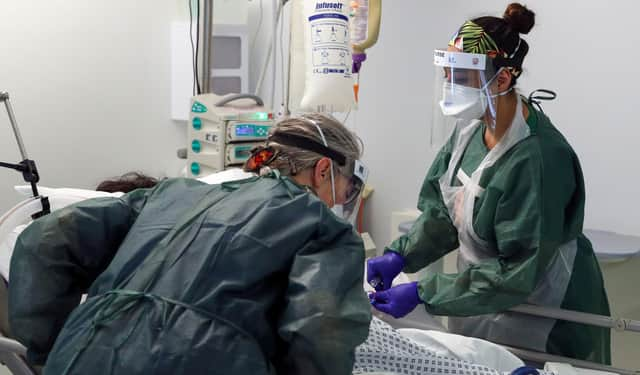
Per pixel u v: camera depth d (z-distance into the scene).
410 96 2.90
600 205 2.45
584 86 2.43
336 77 1.94
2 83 2.46
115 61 2.79
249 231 0.97
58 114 2.64
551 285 1.65
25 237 1.09
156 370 0.89
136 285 0.97
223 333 0.92
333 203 1.22
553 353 1.68
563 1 2.43
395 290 1.67
